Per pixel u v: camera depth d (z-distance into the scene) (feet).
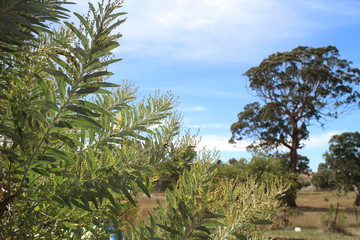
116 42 3.93
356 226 62.34
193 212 4.61
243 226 5.12
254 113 154.92
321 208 122.31
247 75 154.10
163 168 4.87
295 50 149.69
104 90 4.06
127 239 4.95
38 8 3.73
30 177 4.20
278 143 157.58
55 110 3.94
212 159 5.24
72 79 4.05
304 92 148.15
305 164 179.01
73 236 4.67
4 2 3.51
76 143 4.24
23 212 4.06
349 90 146.20
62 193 4.09
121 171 4.36
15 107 3.88
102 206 4.78
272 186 5.47
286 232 52.85
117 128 5.18
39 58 4.41
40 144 3.96
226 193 5.15
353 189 157.28
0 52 4.03
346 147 159.12
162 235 4.99
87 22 3.87
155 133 5.26
